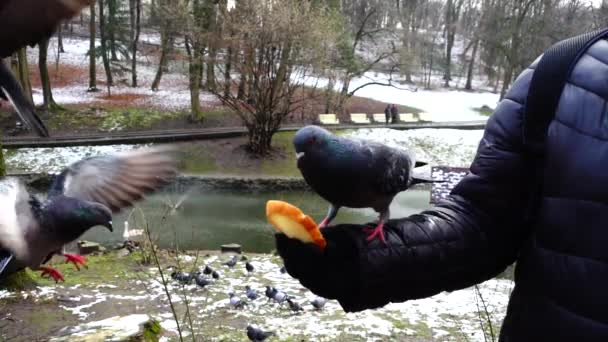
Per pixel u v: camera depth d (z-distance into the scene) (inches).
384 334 289.3
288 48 879.7
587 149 68.9
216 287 360.8
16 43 53.6
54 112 1019.9
